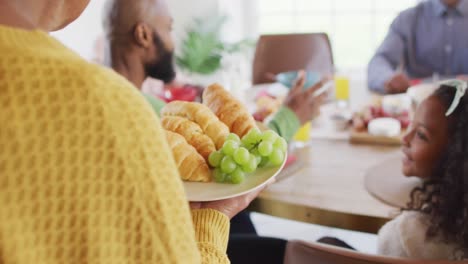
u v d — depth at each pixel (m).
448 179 0.98
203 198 0.74
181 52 3.70
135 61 1.46
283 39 2.54
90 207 0.40
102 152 0.39
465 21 2.49
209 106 1.02
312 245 0.76
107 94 0.40
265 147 0.83
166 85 2.00
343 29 3.74
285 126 1.29
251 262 1.25
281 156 0.85
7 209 0.38
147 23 1.42
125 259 0.42
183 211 0.45
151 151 0.42
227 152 0.81
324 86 1.38
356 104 2.04
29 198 0.38
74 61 0.40
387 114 1.74
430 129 1.02
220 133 0.92
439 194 0.99
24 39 0.41
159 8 1.45
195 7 3.66
